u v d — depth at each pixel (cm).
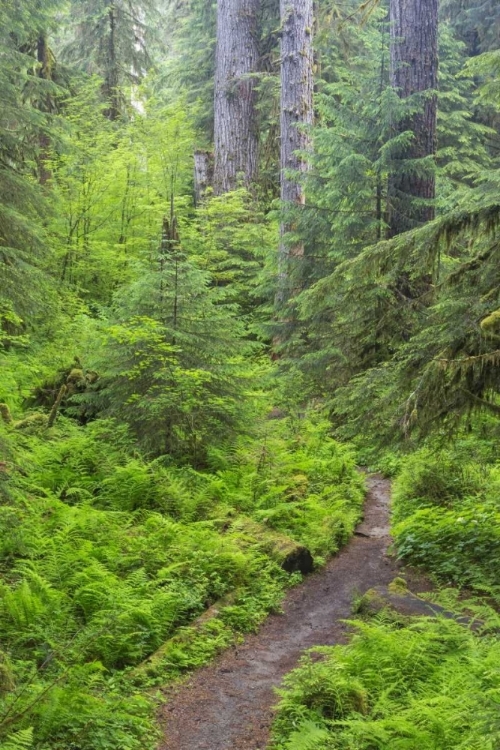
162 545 837
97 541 816
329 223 1495
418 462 1105
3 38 1639
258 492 1070
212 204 2145
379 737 496
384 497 1199
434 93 1386
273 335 1602
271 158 2459
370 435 831
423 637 618
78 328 1559
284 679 600
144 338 1075
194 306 1141
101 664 580
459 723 486
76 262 1917
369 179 1403
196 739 536
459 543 879
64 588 707
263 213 2258
